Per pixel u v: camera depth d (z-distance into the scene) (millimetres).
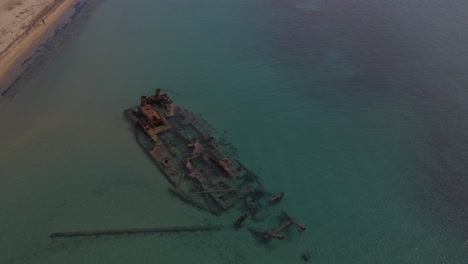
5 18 73812
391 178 43188
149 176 41812
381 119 52344
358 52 69062
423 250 35375
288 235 36000
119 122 50125
